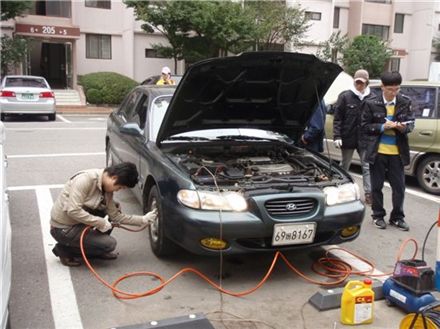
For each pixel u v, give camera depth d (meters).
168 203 4.04
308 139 6.09
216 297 3.80
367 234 5.36
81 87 22.44
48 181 7.27
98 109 20.16
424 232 5.48
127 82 21.91
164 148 4.73
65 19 23.30
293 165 4.71
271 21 23.41
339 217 4.02
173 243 4.29
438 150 7.04
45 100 15.15
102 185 4.10
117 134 6.30
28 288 3.85
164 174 4.20
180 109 4.48
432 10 33.06
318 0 28.97
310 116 5.07
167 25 21.08
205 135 5.10
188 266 4.36
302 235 3.89
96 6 24.55
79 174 4.15
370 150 5.43
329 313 3.58
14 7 18.92
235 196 3.84
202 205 3.80
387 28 33.28
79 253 4.26
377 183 5.50
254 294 3.87
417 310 3.24
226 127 5.03
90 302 3.66
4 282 2.49
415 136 7.23
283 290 3.95
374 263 4.57
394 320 3.49
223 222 3.73
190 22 20.70
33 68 25.03
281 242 3.86
